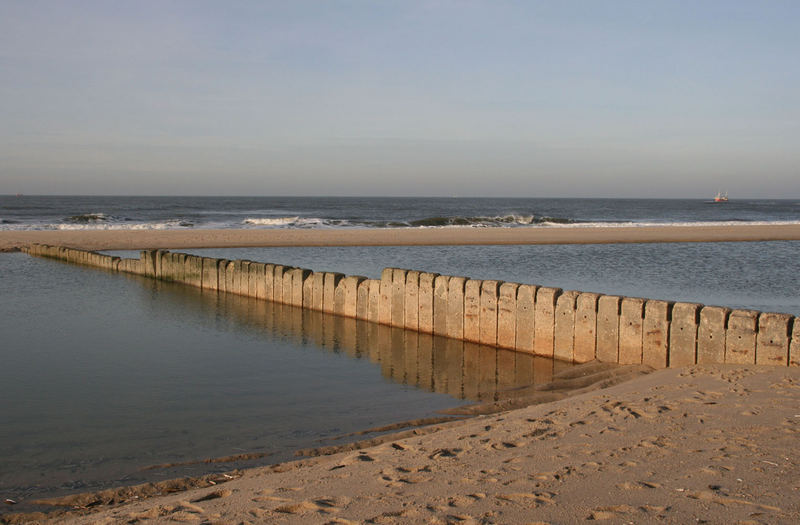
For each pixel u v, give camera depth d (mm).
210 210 79812
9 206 82562
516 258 24078
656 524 3381
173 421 6863
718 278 18531
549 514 3592
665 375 7434
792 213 91562
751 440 4719
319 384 8383
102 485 5219
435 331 11367
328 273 13586
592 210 100500
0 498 4965
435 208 101250
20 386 8141
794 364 7293
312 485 4434
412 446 5305
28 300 14797
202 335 11359
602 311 9055
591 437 5094
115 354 9898
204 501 4309
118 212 68625
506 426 5664
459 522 3547
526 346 10047
